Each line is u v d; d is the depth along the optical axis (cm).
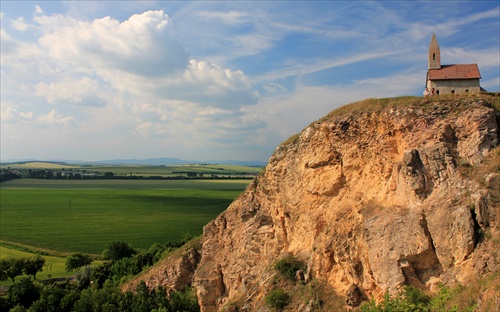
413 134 3169
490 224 2398
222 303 4734
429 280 2659
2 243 10506
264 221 4650
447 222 2616
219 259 5050
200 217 14838
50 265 8806
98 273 7162
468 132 2945
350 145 3650
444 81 3825
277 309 3572
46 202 18312
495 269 2203
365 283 3061
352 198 3538
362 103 3766
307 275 3650
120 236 11588
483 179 2609
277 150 4553
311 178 3972
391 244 2861
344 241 3319
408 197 2980
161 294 5028
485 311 1906
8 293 6269
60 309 5322
